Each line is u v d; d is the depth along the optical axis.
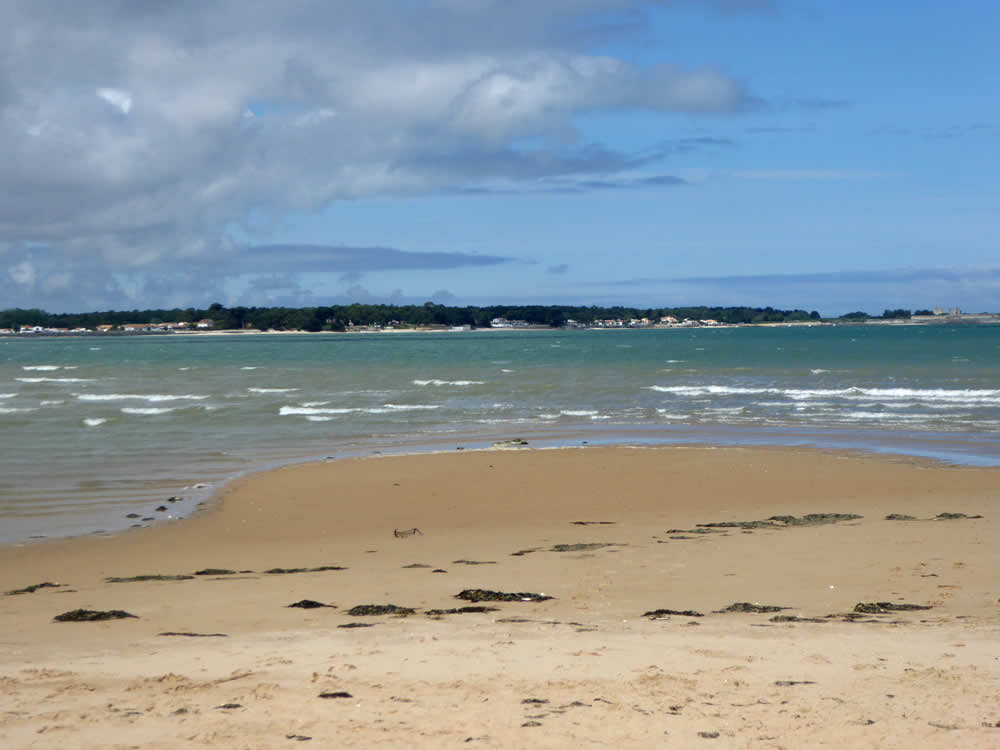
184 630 9.58
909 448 28.73
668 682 6.91
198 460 27.62
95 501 21.17
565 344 162.88
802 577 12.12
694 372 69.06
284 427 36.16
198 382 64.81
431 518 19.16
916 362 79.88
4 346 191.62
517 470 25.03
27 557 15.65
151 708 6.36
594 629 9.06
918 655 7.77
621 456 27.39
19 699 6.64
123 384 63.16
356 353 127.62
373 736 5.72
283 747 5.55
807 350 113.44
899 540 14.90
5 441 31.98
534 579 12.42
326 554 15.56
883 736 5.66
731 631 8.88
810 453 27.81
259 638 8.91
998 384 52.66
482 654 7.93
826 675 7.13
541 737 5.68
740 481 23.11
